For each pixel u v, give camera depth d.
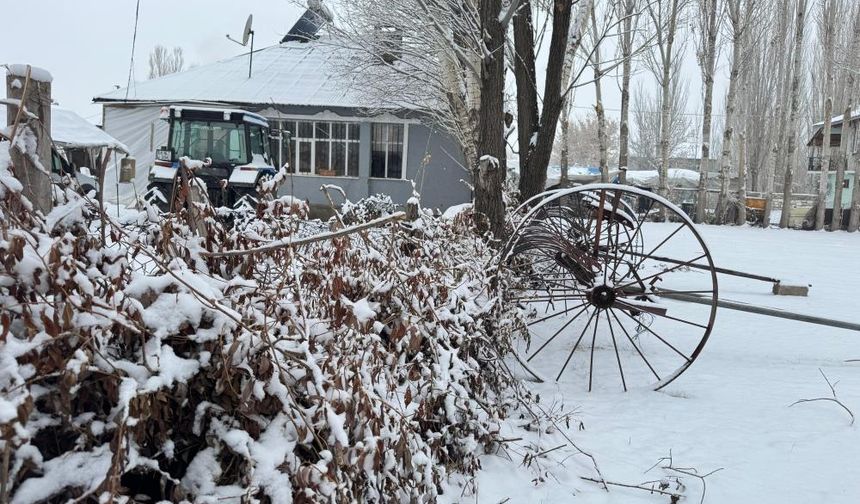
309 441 2.57
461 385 4.30
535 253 7.62
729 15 33.44
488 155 8.15
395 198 23.28
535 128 10.51
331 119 23.12
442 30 9.60
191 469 2.42
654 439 4.80
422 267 4.16
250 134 16.33
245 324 2.57
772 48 46.97
